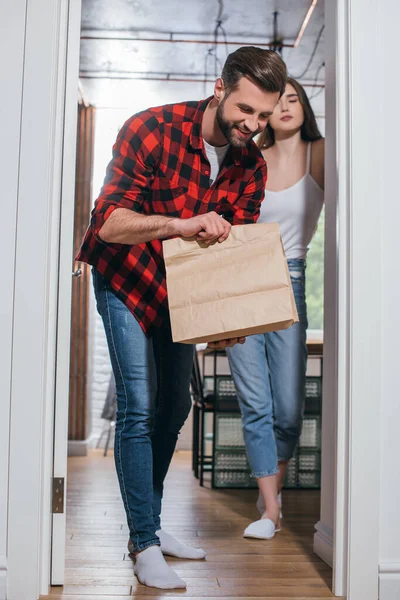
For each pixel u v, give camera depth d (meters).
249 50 2.18
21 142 1.96
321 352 3.70
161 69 5.23
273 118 3.08
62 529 2.02
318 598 1.97
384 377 2.03
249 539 2.67
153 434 2.37
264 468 2.84
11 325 1.95
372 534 1.99
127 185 2.08
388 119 2.07
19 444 1.93
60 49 2.04
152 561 2.07
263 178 2.39
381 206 2.05
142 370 2.12
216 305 1.92
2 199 1.96
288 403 3.03
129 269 2.15
